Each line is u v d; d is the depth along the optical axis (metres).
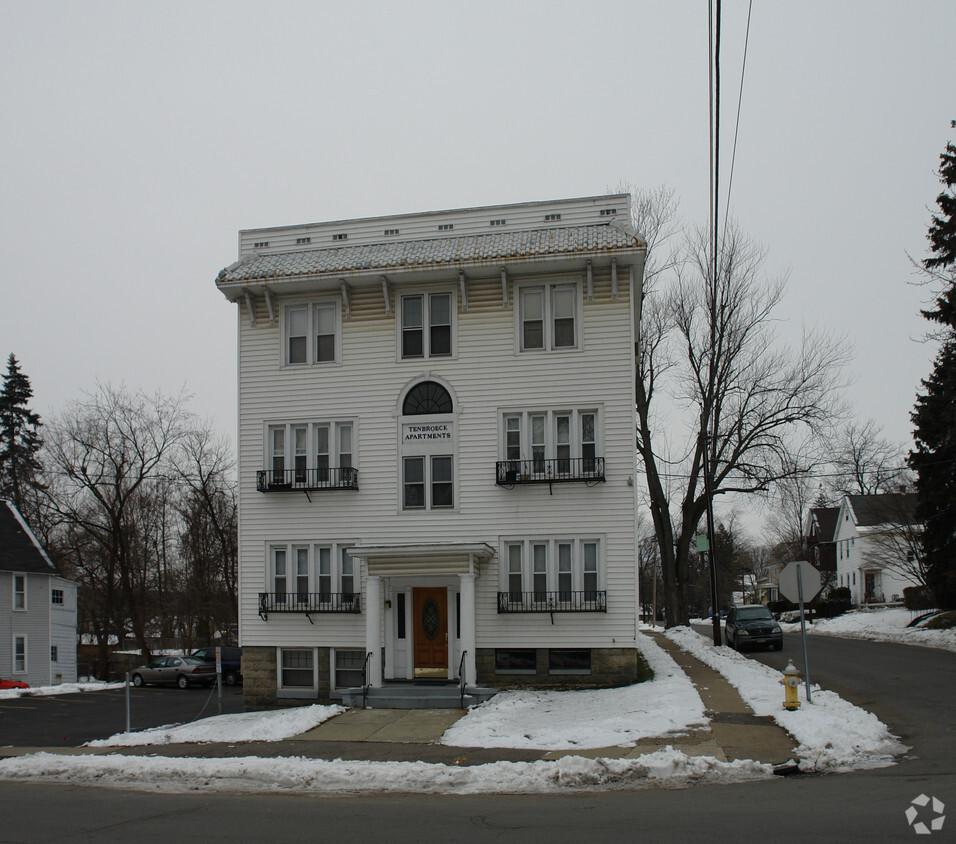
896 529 51.66
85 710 28.00
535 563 23.66
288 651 24.77
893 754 13.79
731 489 40.66
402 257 24.48
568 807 10.91
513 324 24.41
